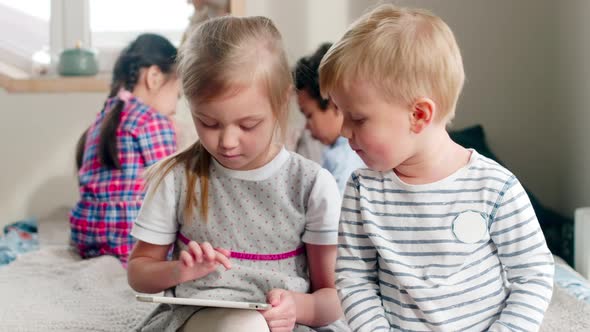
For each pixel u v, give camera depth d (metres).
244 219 1.06
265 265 1.06
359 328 0.92
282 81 1.00
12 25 2.62
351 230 0.97
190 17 2.29
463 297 0.90
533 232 0.90
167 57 1.85
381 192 0.95
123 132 1.76
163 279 1.01
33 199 2.43
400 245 0.93
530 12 2.36
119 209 1.77
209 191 1.07
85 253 1.81
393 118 0.89
